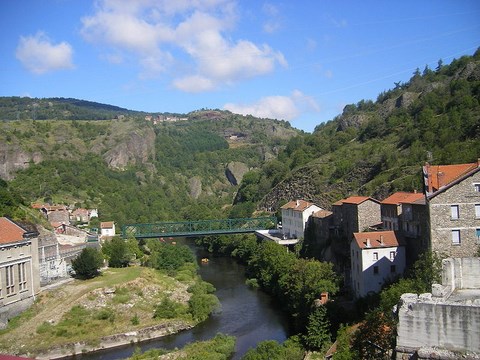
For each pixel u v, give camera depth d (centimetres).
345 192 13988
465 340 2108
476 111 13512
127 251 10150
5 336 6028
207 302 7556
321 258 9350
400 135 16088
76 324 6506
